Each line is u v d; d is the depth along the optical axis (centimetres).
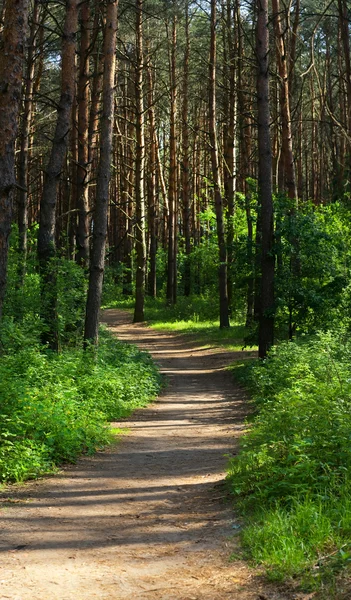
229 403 1734
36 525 690
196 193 5900
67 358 1661
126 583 519
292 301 2108
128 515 729
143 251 4200
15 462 922
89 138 2575
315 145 5422
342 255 2181
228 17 3400
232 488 796
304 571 500
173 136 4466
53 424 1081
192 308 4334
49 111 4397
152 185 5012
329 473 699
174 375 2377
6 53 1000
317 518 577
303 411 954
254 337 2277
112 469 988
